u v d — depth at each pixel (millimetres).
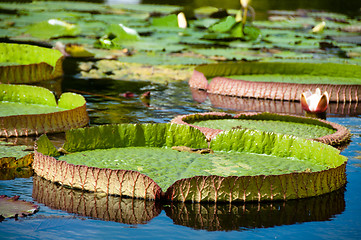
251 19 20578
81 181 5672
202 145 6836
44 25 16141
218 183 5391
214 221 4996
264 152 6699
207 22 19250
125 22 19203
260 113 8484
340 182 5980
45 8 21266
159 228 4816
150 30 17922
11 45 12617
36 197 5449
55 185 5816
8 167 6344
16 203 5242
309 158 6469
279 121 8469
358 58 14391
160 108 9773
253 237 4676
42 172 6066
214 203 5414
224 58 14156
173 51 15102
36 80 11641
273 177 5465
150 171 5832
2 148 6777
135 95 10734
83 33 16797
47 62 12477
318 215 5195
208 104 10367
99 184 5594
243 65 12758
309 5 24922
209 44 16234
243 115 8516
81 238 4570
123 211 5168
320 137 7453
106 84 11609
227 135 6770
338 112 10016
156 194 5371
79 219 4973
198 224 4922
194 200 5426
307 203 5500
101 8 22188
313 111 8859
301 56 14344
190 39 16391
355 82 11914
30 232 4652
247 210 5277
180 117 8164
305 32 18578
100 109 9500
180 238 4625
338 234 4770
